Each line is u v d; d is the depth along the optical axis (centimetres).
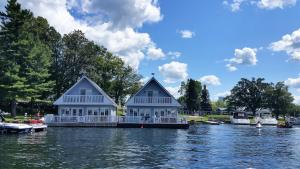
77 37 8300
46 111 7706
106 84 9038
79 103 6706
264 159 2584
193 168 2166
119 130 5303
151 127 6025
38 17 8100
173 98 6888
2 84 5506
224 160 2491
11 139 3566
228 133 5447
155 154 2702
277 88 14450
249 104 14750
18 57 5806
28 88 5888
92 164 2197
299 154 2900
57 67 7981
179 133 4981
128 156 2559
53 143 3281
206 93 14888
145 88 6931
